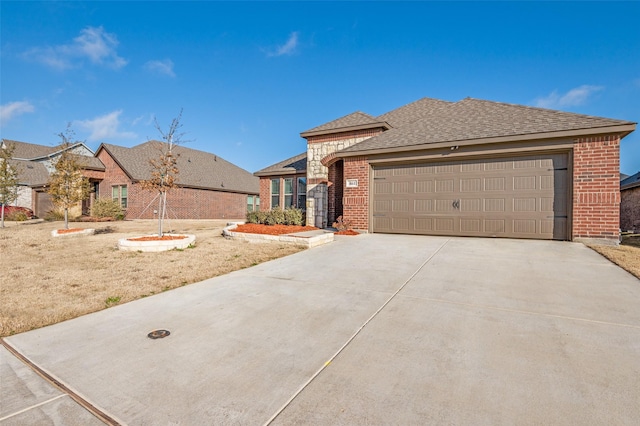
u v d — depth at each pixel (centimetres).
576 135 842
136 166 2391
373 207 1140
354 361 280
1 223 1650
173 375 262
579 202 848
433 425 197
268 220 1432
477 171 982
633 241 1006
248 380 253
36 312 414
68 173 1358
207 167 3036
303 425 200
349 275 581
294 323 369
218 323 373
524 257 686
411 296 457
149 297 480
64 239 1122
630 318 365
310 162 1491
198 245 950
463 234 998
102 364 282
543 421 198
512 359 278
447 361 276
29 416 213
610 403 215
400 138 1130
